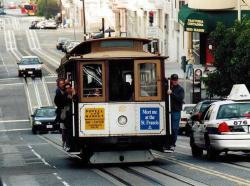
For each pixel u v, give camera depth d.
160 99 28.92
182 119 55.47
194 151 33.31
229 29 54.66
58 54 136.00
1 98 88.19
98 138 28.73
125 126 28.80
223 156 32.94
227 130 29.83
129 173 26.62
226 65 55.00
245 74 53.41
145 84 28.88
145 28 123.75
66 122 30.00
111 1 153.50
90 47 30.33
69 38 159.62
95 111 28.72
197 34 87.69
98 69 28.78
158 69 28.92
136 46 30.33
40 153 38.50
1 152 40.56
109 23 160.62
